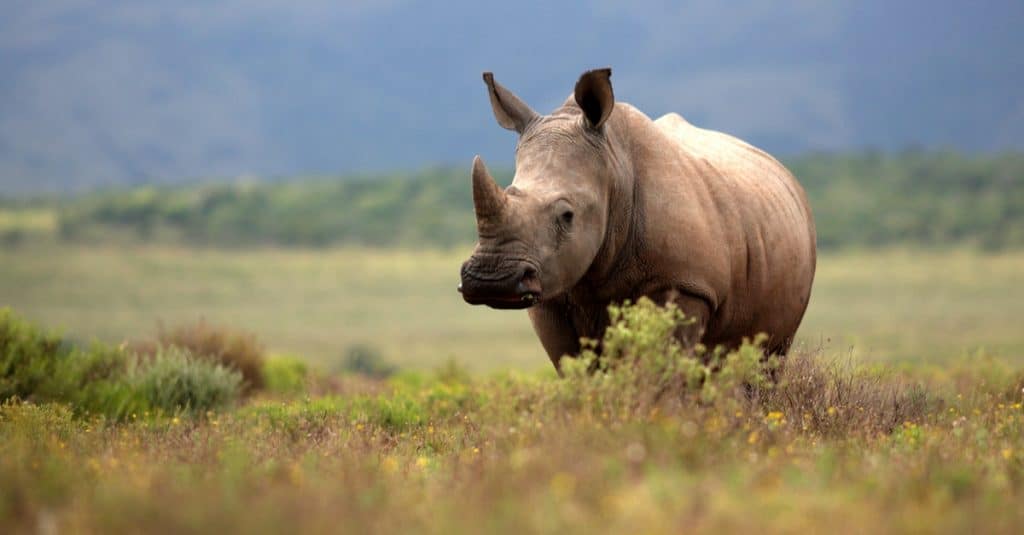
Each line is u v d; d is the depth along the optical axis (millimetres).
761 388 30828
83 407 41125
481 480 20812
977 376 50469
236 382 48688
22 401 38531
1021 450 24844
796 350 33906
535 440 23328
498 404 31266
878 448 25453
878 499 19391
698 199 31547
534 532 17078
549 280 28422
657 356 25344
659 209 30734
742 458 22625
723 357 32688
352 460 24375
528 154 30078
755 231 33000
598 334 31469
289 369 65188
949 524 17750
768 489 19688
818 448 24688
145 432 31719
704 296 30828
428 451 29734
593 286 30859
